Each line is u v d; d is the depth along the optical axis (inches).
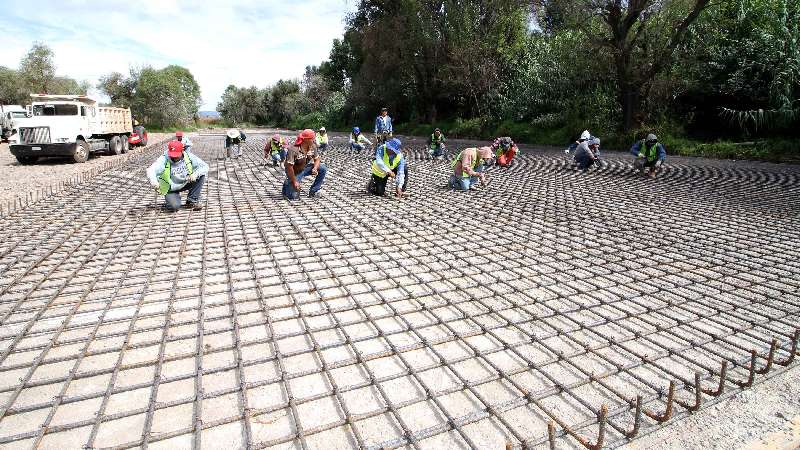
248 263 193.9
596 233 237.5
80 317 145.1
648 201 312.3
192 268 187.3
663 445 90.7
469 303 156.8
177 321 142.4
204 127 2369.6
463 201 320.5
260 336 134.3
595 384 112.0
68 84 1731.1
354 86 1572.3
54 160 634.8
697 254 202.7
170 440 92.9
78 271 182.4
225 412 101.4
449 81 1052.5
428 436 93.2
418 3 1058.1
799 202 299.3
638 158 412.2
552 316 146.0
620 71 663.1
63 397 102.2
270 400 105.8
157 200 330.3
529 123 893.2
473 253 207.0
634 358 123.8
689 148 584.7
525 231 242.8
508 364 121.1
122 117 707.4
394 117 1492.4
